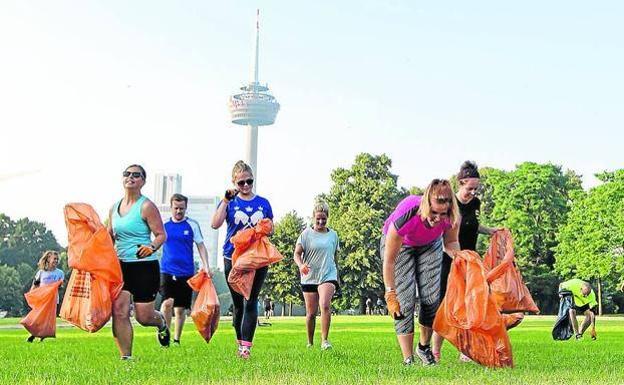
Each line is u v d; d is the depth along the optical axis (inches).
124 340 399.2
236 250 430.6
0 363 378.9
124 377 302.5
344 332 922.7
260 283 434.6
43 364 372.5
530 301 454.6
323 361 389.7
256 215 457.1
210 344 577.9
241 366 355.9
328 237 554.6
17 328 1149.7
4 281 4980.3
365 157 3725.4
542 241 3550.7
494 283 452.4
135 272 417.7
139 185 416.2
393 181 3713.1
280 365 361.1
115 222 415.5
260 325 1350.9
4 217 5905.5
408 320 379.2
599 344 637.3
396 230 370.3
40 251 5925.2
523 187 3526.1
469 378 299.7
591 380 294.0
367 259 3469.5
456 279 366.6
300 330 1037.2
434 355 415.2
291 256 3690.9
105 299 378.3
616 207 3144.7
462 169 444.1
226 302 4608.8
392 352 475.5
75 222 378.0
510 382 284.7
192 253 591.5
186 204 586.6
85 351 498.0
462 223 445.4
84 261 372.8
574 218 3287.4
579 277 3280.0
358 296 3479.3
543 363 389.4
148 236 417.4
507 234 480.4
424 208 361.4
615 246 3174.2
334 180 3759.8
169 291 584.4
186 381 289.7
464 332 364.2
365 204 3639.3
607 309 3860.7
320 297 541.0
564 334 743.7
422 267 385.7
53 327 548.7
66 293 381.7
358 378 294.5
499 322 357.1
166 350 495.5
